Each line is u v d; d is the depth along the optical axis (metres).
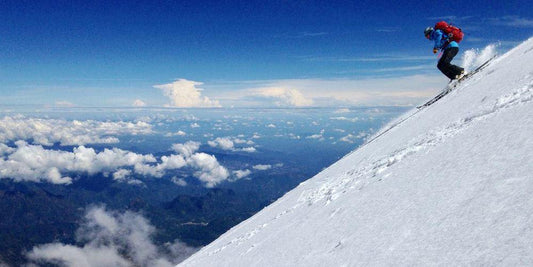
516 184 2.22
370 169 7.27
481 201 2.34
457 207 2.51
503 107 4.77
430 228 2.51
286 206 10.50
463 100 8.27
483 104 6.14
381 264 2.52
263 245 6.70
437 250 2.17
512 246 1.69
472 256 1.85
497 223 1.97
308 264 3.79
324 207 6.35
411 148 6.36
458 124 5.85
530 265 1.47
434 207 2.82
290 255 4.75
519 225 1.80
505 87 6.23
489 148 3.25
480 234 1.98
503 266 1.60
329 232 4.36
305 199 9.33
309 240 4.70
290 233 6.06
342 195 6.30
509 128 3.43
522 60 8.09
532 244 1.60
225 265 7.76
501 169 2.59
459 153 3.74
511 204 2.04
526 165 2.37
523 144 2.77
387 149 8.97
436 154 4.43
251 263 6.07
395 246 2.64
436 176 3.53
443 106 10.00
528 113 3.48
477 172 2.88
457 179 3.04
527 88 4.74
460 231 2.18
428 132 7.24
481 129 4.14
